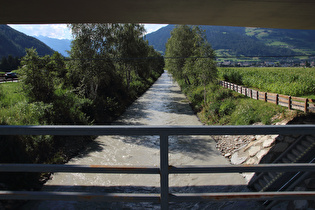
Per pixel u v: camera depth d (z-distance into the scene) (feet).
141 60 101.50
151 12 26.68
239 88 70.23
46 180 22.77
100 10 25.44
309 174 14.73
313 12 26.30
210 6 24.63
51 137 33.55
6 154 18.69
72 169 5.73
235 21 31.14
